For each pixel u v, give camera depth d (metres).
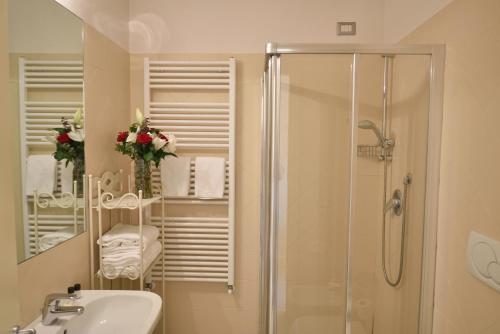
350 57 1.60
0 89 0.67
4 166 0.69
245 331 2.24
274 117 1.64
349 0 2.11
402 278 1.72
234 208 2.14
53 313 1.16
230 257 2.14
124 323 1.38
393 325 1.73
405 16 1.81
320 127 1.64
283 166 1.67
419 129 1.57
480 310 1.19
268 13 2.12
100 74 1.73
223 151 2.16
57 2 1.34
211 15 2.13
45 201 1.27
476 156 1.21
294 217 1.68
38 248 1.24
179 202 2.14
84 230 1.57
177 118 2.12
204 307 2.23
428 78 1.51
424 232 1.55
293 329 1.72
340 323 1.72
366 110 1.62
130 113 2.15
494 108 1.11
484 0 1.16
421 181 1.58
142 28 2.13
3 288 0.69
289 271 1.70
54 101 1.32
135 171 1.84
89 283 1.63
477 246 1.19
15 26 1.10
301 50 1.59
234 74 2.07
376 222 1.69
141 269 1.58
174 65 2.10
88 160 1.60
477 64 1.20
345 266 1.70
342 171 1.67
